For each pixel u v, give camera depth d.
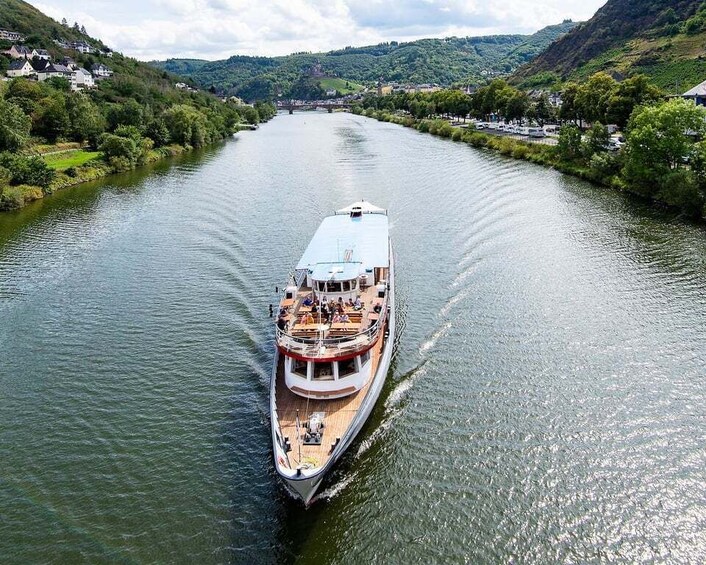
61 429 33.56
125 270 57.88
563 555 25.05
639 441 31.33
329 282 38.41
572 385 36.31
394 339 42.22
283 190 92.12
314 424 30.03
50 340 43.88
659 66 183.88
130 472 30.09
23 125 112.38
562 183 91.44
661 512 26.97
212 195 90.56
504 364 38.88
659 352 39.59
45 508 27.81
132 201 88.38
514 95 160.00
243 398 36.16
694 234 63.47
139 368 39.72
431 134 171.00
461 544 25.66
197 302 49.72
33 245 66.94
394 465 30.20
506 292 49.94
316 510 27.61
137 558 25.00
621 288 49.94
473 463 30.16
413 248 61.88
